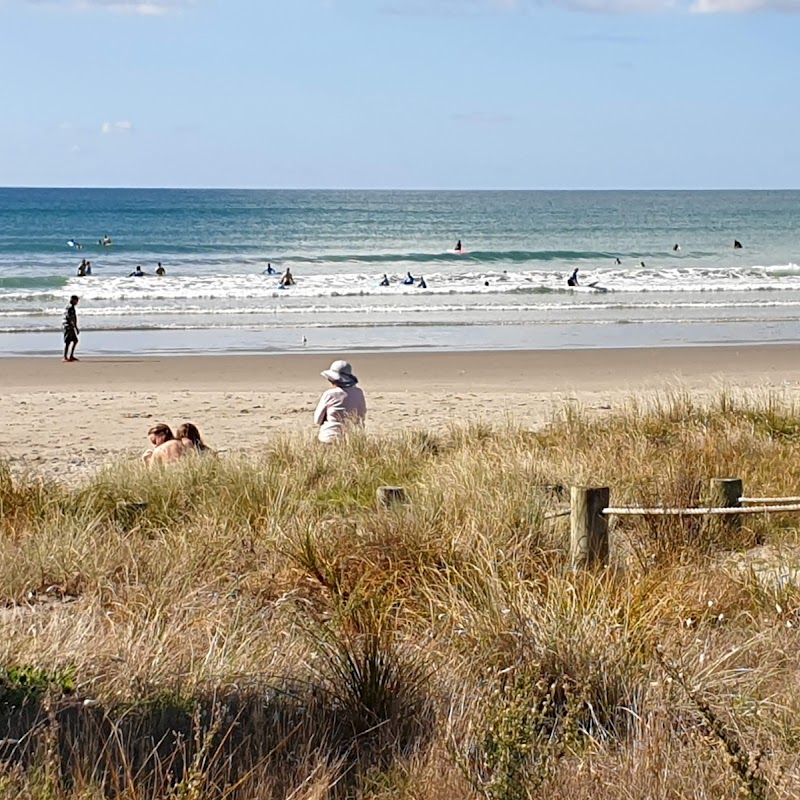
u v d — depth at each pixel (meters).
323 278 59.09
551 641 5.63
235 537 9.17
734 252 90.12
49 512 10.46
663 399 18.97
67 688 5.36
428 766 4.58
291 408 21.69
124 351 33.28
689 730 4.92
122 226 123.69
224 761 4.62
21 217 141.38
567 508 9.27
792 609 6.72
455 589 7.08
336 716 5.16
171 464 12.38
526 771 4.38
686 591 7.04
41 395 24.05
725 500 8.99
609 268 72.06
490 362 30.53
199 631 6.46
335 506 10.62
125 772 4.38
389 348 34.12
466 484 10.20
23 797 4.15
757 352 33.09
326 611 7.15
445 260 78.31
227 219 140.62
